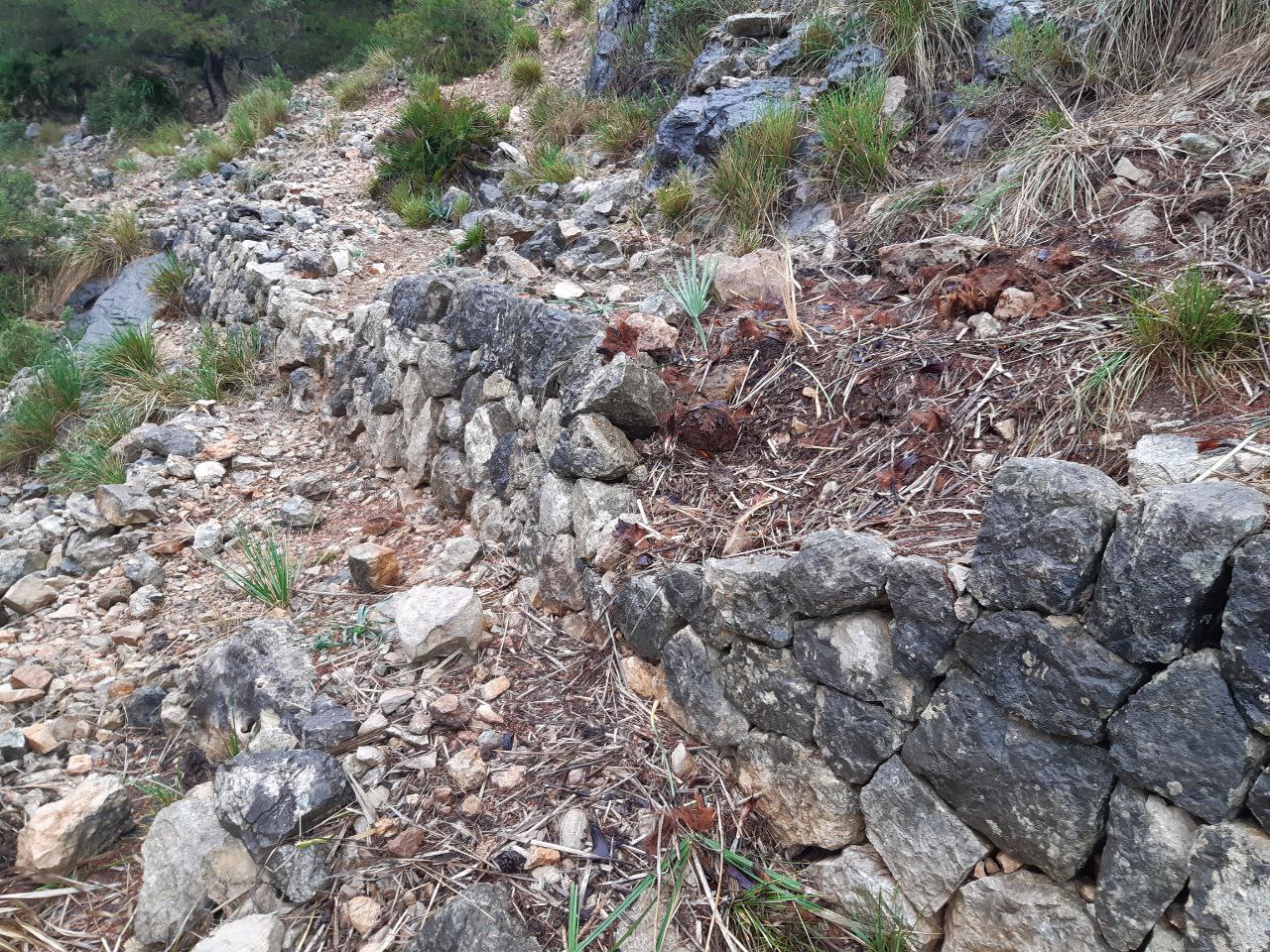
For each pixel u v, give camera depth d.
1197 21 4.39
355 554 3.92
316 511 4.85
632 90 8.19
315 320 6.07
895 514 2.63
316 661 3.35
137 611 4.20
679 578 2.75
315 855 2.56
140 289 8.74
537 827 2.59
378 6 19.67
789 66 6.15
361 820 2.66
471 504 4.27
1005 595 1.96
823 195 4.86
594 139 7.90
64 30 18.02
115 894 2.79
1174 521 1.70
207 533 4.67
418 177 8.32
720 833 2.48
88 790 2.96
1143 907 1.79
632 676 2.98
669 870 2.43
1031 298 3.18
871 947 2.20
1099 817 1.87
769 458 3.16
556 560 3.38
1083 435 2.59
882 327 3.43
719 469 3.21
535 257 5.69
